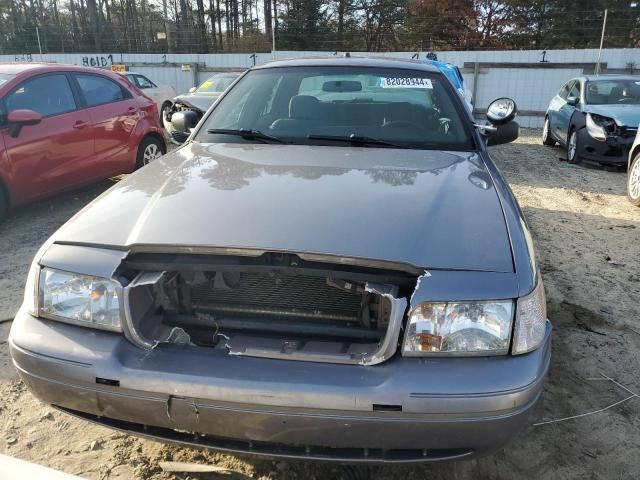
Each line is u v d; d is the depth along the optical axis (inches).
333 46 1227.2
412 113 122.3
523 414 65.1
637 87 358.9
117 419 71.0
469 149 113.3
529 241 77.4
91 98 233.0
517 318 66.2
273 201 78.5
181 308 75.4
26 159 199.8
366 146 112.3
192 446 70.1
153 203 80.4
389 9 1235.2
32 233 199.3
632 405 104.0
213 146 112.4
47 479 63.4
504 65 658.2
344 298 72.2
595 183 297.9
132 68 768.3
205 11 1491.1
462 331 65.3
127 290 69.2
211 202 78.9
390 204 78.2
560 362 118.0
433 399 62.6
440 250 69.1
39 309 73.0
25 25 1373.0
